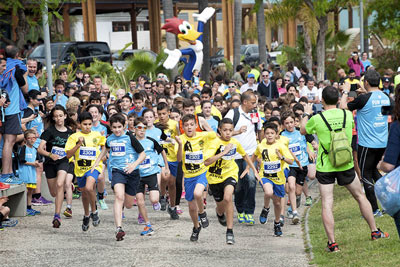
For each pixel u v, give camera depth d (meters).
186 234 19.31
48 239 18.72
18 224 20.98
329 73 71.31
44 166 21.56
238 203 21.03
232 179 17.66
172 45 49.28
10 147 21.95
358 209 20.80
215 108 24.53
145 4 82.94
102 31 98.69
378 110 18.42
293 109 23.59
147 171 20.25
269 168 19.06
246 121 21.12
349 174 15.70
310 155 21.95
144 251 16.98
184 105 21.77
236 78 50.69
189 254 16.58
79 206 24.50
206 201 25.48
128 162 18.47
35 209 23.88
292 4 61.12
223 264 15.45
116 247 17.55
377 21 67.94
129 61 51.25
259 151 19.22
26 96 23.88
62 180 20.28
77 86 33.84
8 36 61.28
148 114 21.08
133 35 83.12
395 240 15.50
